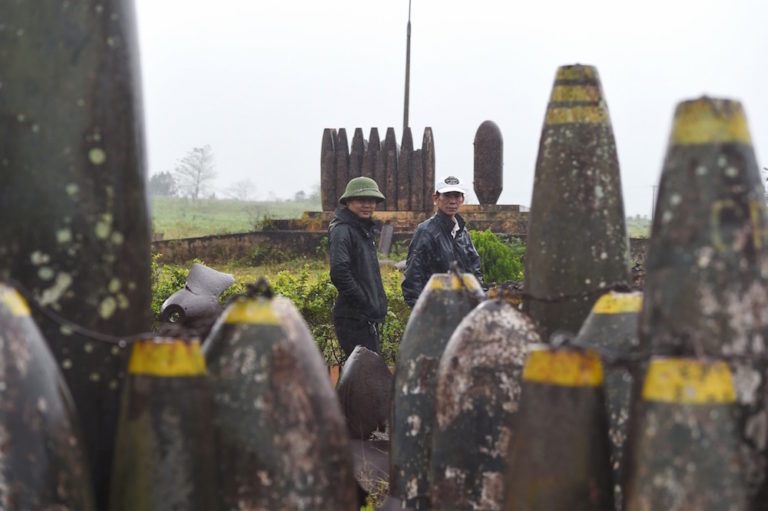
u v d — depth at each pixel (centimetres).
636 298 509
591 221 563
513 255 1553
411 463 584
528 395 417
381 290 1064
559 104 572
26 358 375
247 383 421
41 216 444
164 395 396
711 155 405
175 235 4441
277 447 417
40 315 441
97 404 447
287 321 434
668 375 374
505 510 421
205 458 402
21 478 365
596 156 565
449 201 1034
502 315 511
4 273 442
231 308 438
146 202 479
